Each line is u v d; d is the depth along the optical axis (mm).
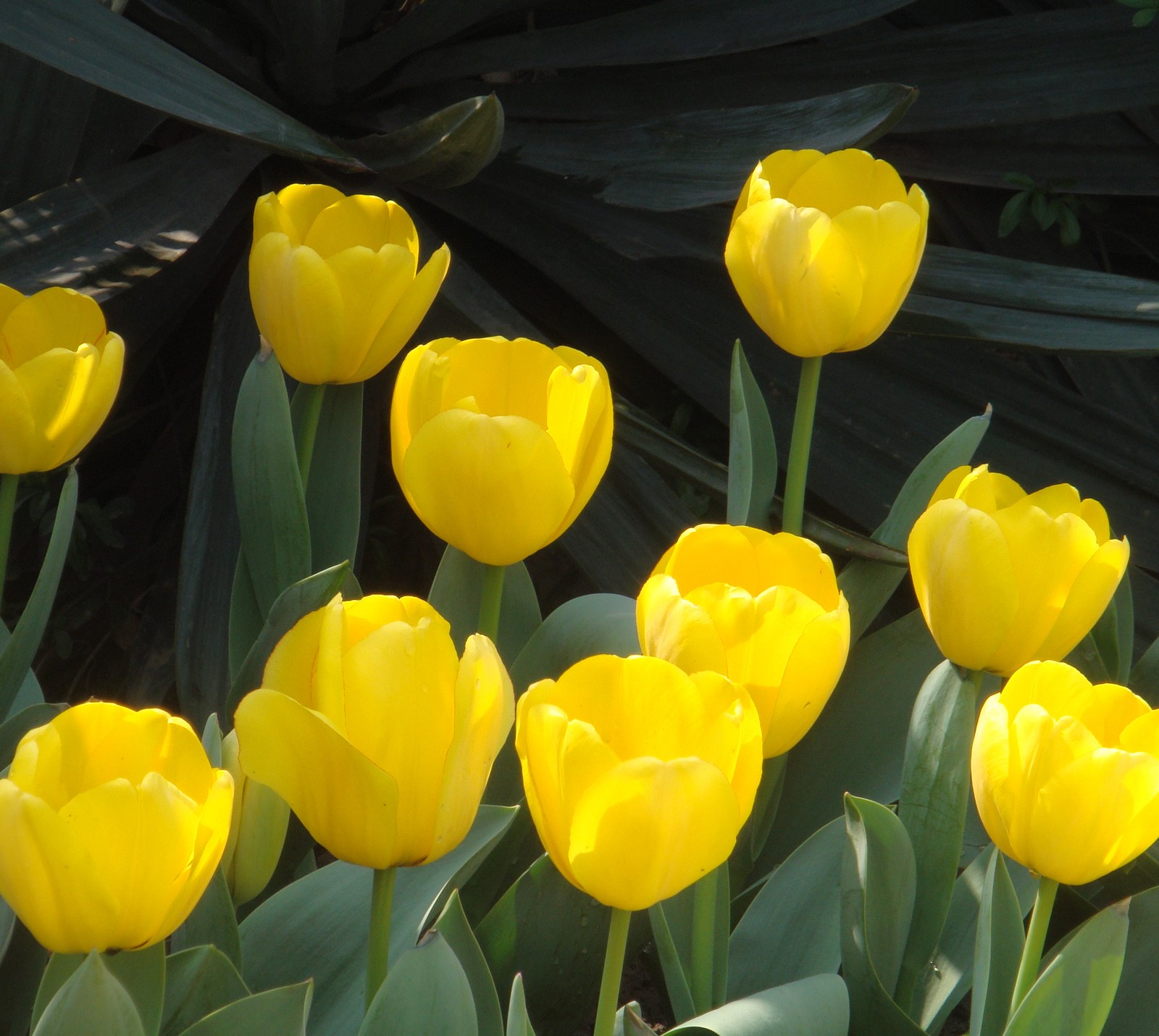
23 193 2756
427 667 1833
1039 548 1933
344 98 3367
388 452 3148
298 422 2117
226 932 1932
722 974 1977
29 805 1809
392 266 2025
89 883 1817
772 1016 1901
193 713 2236
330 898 1961
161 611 2607
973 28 3336
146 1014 1877
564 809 1831
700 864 1836
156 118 2979
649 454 2340
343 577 2004
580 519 2717
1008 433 2920
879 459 2938
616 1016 1938
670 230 3057
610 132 2930
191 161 2768
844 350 2057
